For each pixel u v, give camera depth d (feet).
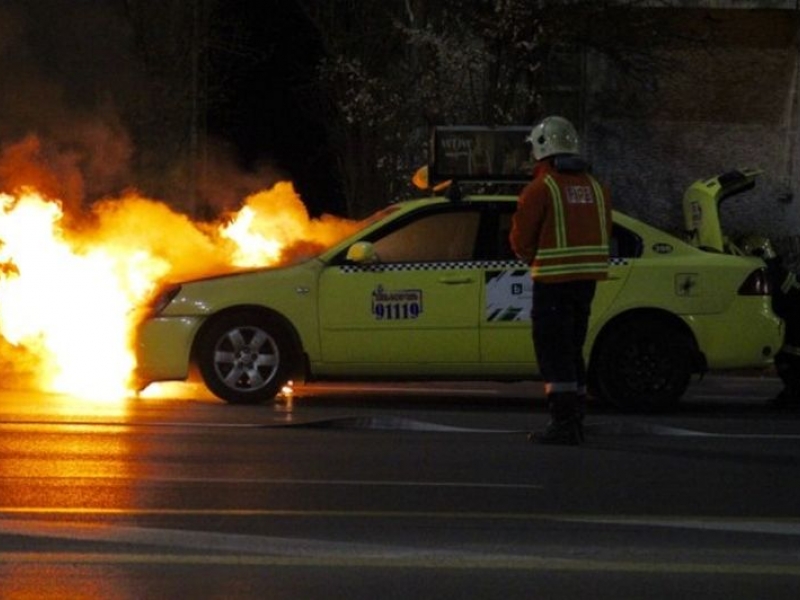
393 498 47.09
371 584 36.83
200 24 108.58
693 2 115.96
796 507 46.60
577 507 46.21
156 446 55.88
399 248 67.67
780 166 119.14
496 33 101.96
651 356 67.82
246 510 44.83
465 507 45.85
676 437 60.95
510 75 103.60
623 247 68.08
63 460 52.49
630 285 67.36
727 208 119.85
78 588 36.06
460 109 102.94
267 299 67.00
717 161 119.44
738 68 118.52
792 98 118.52
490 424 63.77
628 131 119.03
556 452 56.34
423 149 105.91
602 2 104.94
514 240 57.41
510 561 39.22
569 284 57.00
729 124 119.34
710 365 67.97
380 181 107.04
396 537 41.70
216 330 67.10
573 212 56.65
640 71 113.80
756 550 40.73
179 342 66.95
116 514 43.91
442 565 38.70
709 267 67.77
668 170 119.44
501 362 67.36
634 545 41.14
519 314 67.05
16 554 39.14
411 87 103.81
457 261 67.36
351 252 66.64
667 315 67.72
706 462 54.65
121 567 38.01
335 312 67.05
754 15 117.70
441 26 103.45
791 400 72.90
